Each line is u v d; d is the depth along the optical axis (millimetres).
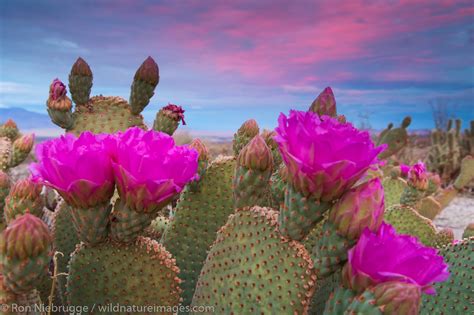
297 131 274
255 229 338
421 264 258
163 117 655
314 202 300
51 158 284
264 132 538
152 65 722
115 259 335
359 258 267
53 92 684
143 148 293
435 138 2996
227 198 510
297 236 322
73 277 343
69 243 489
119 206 319
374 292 253
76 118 721
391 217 750
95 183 297
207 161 503
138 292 338
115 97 755
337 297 284
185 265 505
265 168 354
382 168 1695
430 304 466
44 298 459
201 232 508
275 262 322
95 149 293
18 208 345
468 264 462
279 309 316
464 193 2658
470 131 3016
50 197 799
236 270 335
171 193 302
